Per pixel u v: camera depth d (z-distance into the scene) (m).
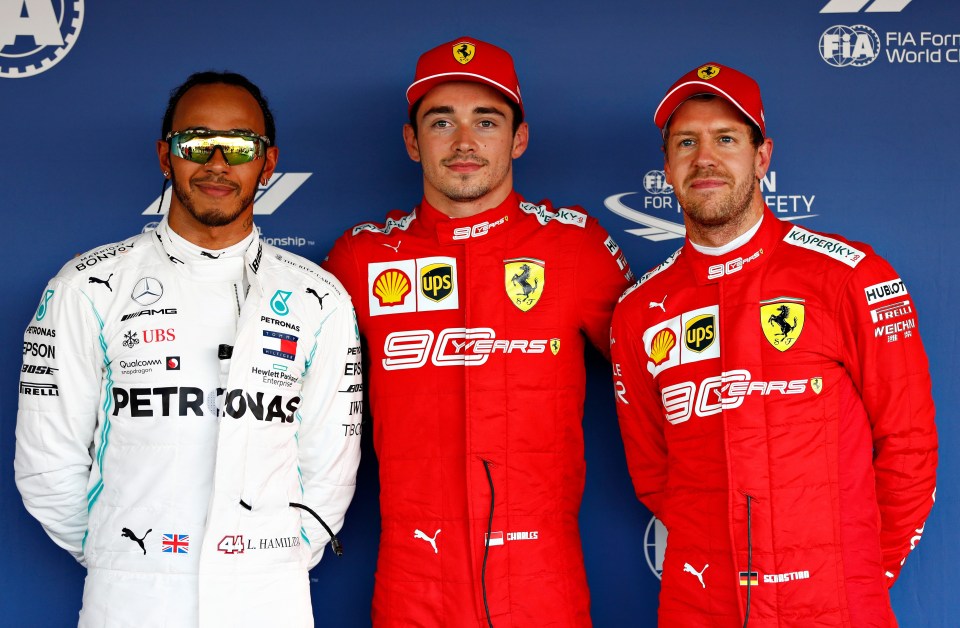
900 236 6.88
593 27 7.05
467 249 6.11
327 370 5.78
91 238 7.03
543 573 5.85
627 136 7.04
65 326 5.27
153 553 5.05
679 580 5.53
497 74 5.98
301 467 5.81
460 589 5.82
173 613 5.00
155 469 5.13
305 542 5.68
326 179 7.11
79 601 6.79
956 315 6.82
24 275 7.00
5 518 6.82
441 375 6.05
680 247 7.00
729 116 5.52
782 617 5.18
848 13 6.96
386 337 6.16
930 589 6.66
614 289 6.19
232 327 5.40
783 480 5.27
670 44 7.02
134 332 5.26
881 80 6.94
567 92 7.05
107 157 7.06
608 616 6.88
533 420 5.96
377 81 7.09
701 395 5.56
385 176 7.09
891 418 5.31
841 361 5.40
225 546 5.10
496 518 5.85
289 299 5.61
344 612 6.90
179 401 5.19
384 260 6.27
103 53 7.09
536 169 7.07
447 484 5.94
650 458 6.03
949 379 6.79
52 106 7.07
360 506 6.89
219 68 7.11
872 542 5.26
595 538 6.91
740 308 5.52
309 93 7.11
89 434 5.36
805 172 6.94
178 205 5.43
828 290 5.39
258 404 5.32
